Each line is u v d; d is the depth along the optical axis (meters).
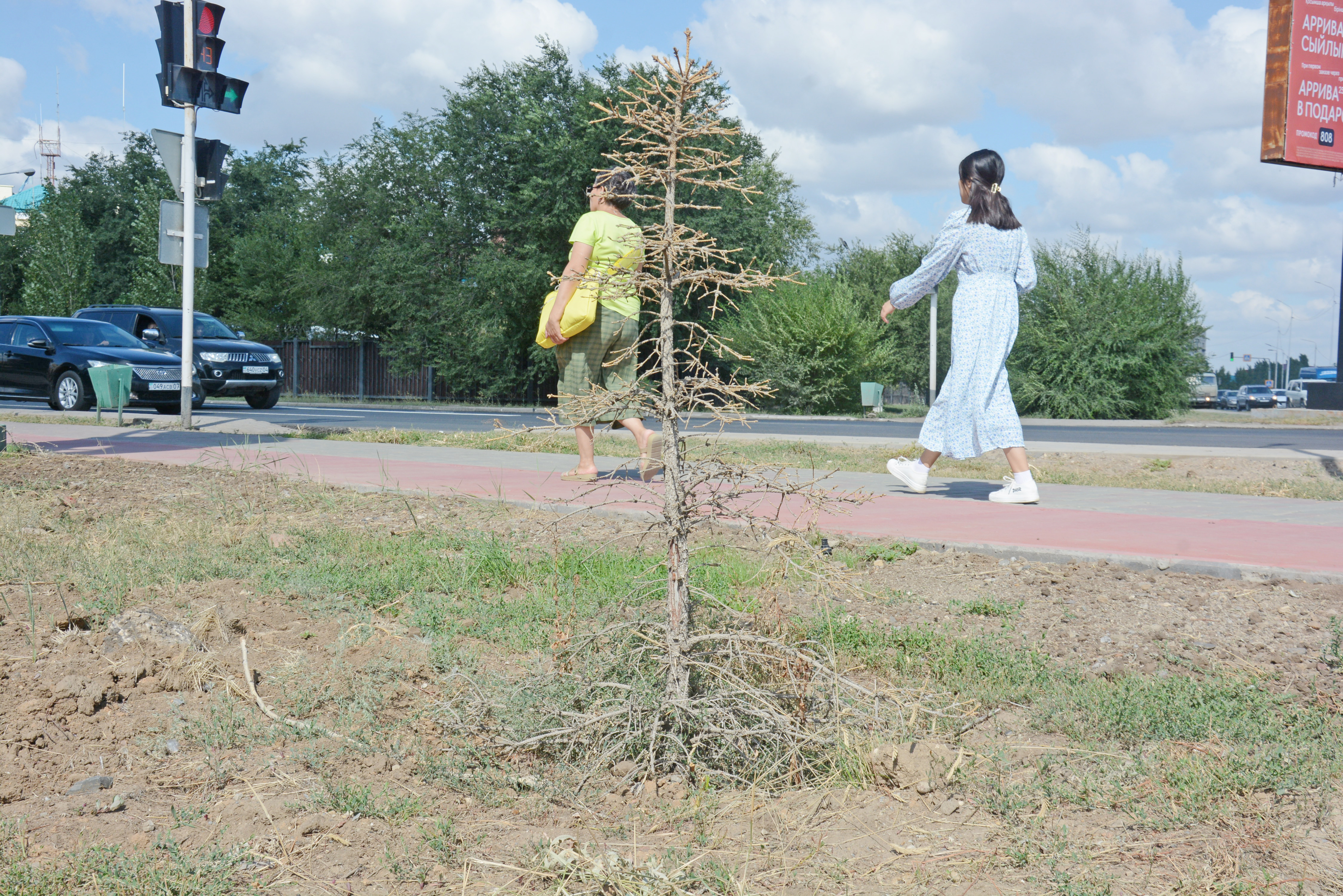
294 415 19.16
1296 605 3.97
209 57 11.61
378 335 37.84
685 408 2.67
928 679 3.25
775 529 2.78
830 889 2.02
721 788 2.55
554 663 3.04
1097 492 7.41
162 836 2.19
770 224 30.80
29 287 44.03
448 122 32.59
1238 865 2.06
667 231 2.61
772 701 2.69
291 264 43.25
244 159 53.88
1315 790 2.41
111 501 6.34
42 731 2.70
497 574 4.50
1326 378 62.91
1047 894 1.98
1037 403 27.17
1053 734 2.87
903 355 40.50
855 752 2.61
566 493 6.62
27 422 13.51
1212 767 2.50
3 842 2.13
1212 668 3.31
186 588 4.20
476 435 11.77
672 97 2.59
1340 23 18.89
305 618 3.87
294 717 2.90
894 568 4.71
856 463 10.05
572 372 6.67
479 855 2.16
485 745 2.73
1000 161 6.34
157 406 18.64
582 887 2.03
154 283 43.81
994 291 6.39
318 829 2.26
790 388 28.08
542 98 31.66
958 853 2.16
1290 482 8.92
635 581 3.94
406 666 3.31
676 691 2.66
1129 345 26.08
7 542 4.89
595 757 2.66
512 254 31.05
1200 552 4.77
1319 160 18.97
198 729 2.78
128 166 52.47
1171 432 18.28
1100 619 3.88
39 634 3.49
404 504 6.38
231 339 21.66
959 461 10.73
